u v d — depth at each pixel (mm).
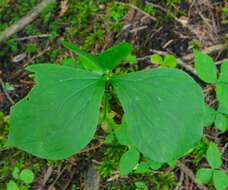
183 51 501
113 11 524
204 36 506
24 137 393
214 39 503
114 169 458
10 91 501
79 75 413
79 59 466
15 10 546
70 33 528
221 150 461
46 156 393
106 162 459
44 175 464
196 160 456
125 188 453
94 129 397
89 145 472
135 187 451
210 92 485
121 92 406
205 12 520
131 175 457
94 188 452
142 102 397
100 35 520
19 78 508
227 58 493
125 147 464
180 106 393
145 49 508
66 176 463
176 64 495
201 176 419
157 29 517
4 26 536
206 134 470
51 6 543
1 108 492
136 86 405
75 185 459
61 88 405
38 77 406
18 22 531
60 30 533
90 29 530
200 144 458
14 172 450
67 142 395
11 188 435
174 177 457
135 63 500
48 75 407
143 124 392
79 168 466
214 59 495
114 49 399
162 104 394
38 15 542
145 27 520
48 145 394
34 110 397
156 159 388
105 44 520
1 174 461
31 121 395
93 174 458
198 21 516
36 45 526
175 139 389
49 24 536
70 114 398
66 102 401
